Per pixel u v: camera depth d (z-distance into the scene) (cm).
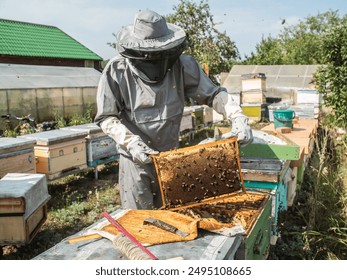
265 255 286
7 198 419
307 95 1452
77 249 181
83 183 792
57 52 2166
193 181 253
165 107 315
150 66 300
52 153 667
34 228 468
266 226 286
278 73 2250
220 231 198
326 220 467
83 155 750
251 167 389
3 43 1947
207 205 272
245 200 285
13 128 1526
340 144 881
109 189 743
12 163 571
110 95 306
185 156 252
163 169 250
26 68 1828
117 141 296
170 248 179
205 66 2308
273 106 1622
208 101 336
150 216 219
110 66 305
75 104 1856
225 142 261
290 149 387
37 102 1645
